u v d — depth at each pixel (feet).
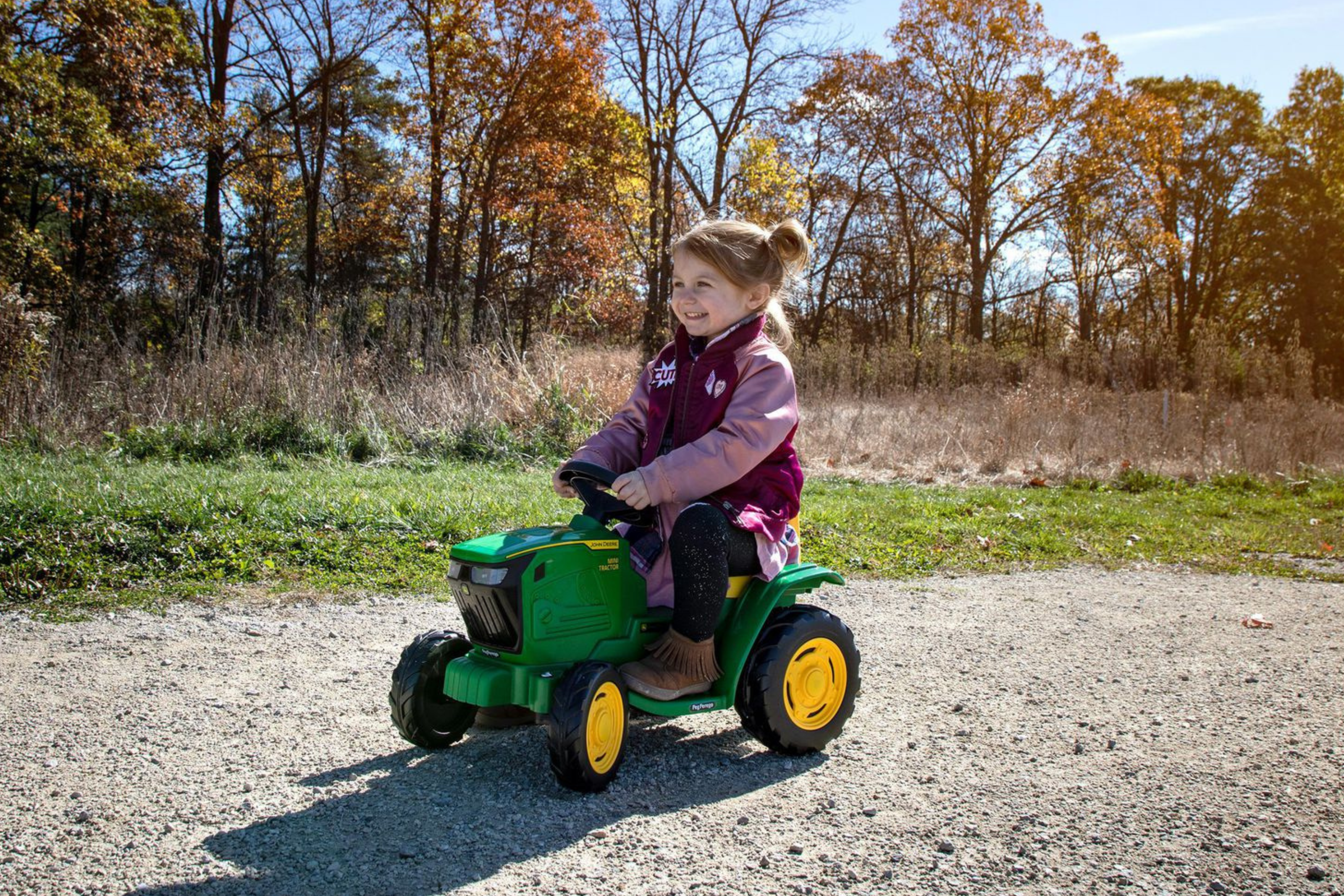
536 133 99.50
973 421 49.32
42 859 8.38
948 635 17.24
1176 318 163.73
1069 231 132.67
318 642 15.72
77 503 21.26
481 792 9.91
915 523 27.63
